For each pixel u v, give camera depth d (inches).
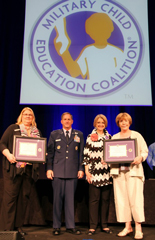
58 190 100.2
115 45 157.6
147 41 158.2
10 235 70.1
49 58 156.6
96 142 103.1
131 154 94.5
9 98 173.5
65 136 104.9
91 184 101.1
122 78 154.0
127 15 161.0
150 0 179.9
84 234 97.5
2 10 182.1
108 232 99.0
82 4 162.6
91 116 171.9
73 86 153.3
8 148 97.1
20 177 94.7
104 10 161.6
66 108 173.0
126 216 95.4
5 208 92.8
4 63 179.3
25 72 155.2
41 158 95.0
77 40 158.7
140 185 95.3
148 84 153.5
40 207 112.0
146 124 171.0
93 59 156.2
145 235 96.5
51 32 159.8
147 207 108.0
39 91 153.4
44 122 172.2
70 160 102.0
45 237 93.4
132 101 151.7
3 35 180.1
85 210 110.8
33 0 163.2
